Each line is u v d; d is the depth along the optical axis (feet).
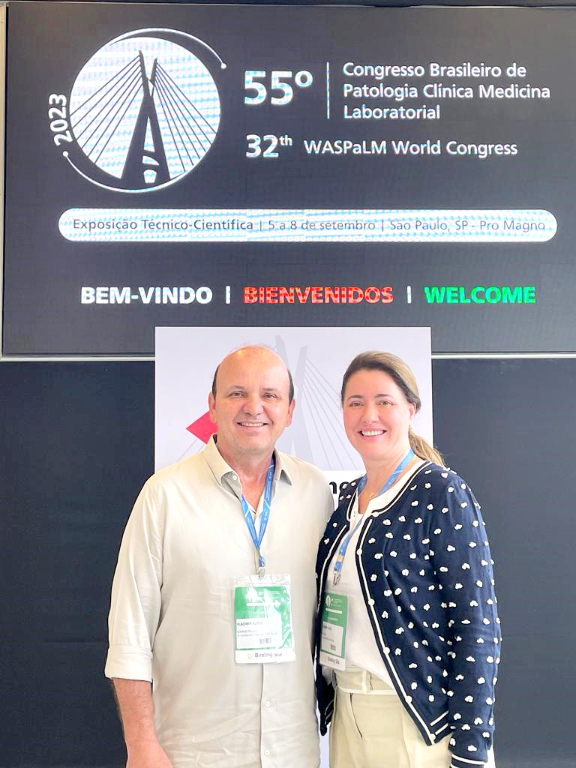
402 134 9.07
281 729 5.75
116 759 8.49
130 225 8.88
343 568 5.72
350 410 6.13
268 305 8.85
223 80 9.03
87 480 8.72
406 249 8.97
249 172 8.96
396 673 5.29
